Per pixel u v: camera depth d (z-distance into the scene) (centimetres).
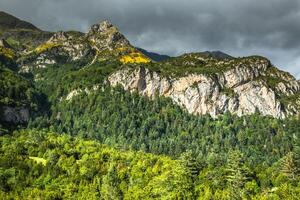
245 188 15375
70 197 17725
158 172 18575
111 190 17175
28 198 17375
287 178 16475
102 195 17512
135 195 16550
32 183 19150
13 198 17562
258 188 15600
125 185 17875
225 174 16650
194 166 16988
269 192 15275
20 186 18750
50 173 19675
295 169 16812
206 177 16575
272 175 17025
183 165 16850
